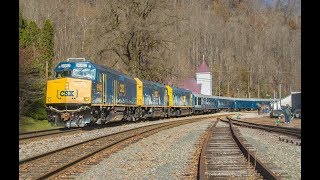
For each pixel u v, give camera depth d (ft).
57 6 358.84
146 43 180.24
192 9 531.50
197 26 494.59
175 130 92.53
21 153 49.90
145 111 139.13
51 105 87.61
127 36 174.29
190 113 214.69
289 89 450.71
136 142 63.31
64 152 49.08
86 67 89.20
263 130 96.32
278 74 468.75
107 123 100.63
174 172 37.35
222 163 41.52
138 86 129.08
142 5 177.58
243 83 474.90
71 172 36.27
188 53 458.09
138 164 42.11
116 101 104.27
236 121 138.82
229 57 494.59
